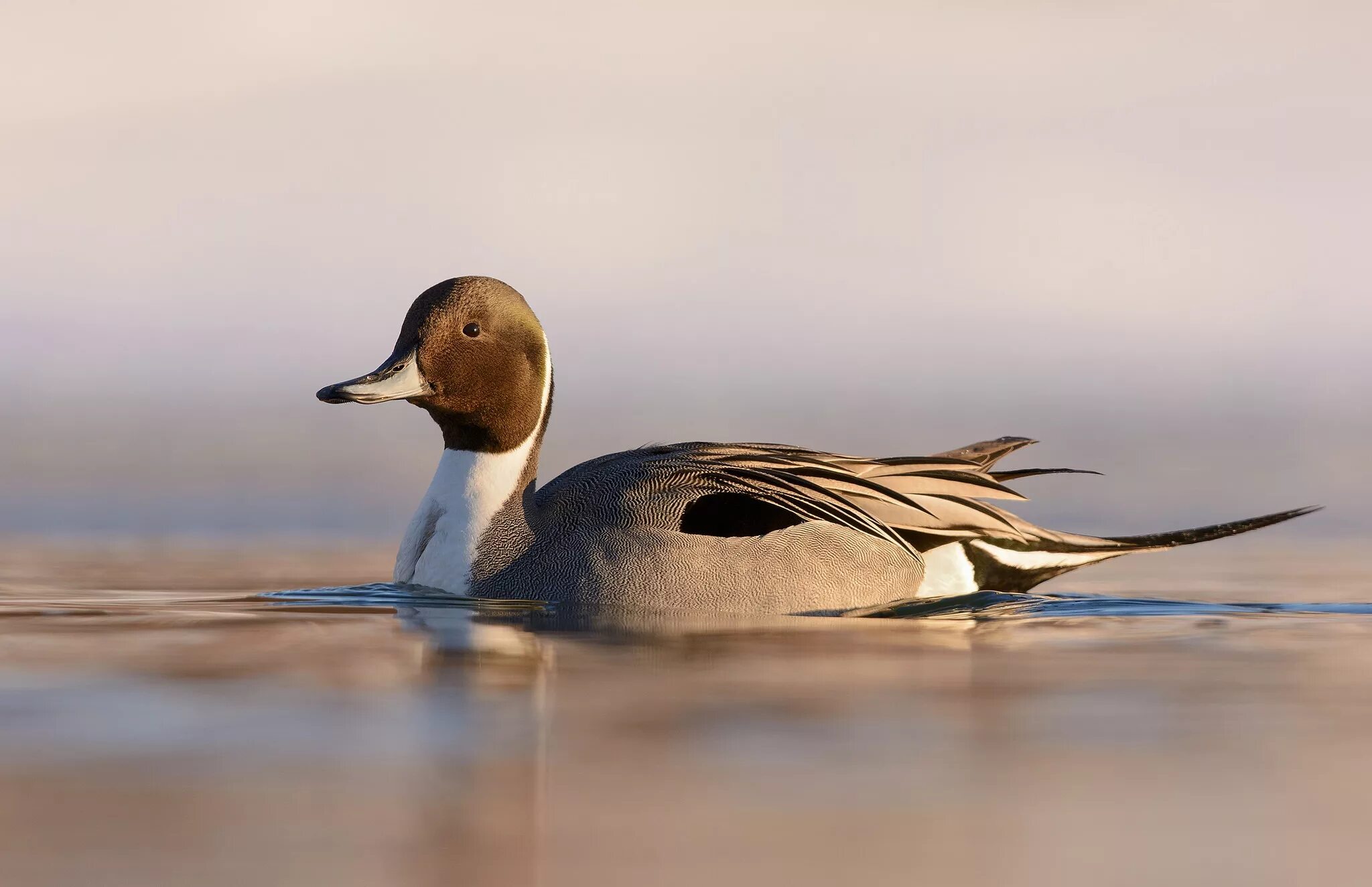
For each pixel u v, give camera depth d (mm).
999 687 9492
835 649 10992
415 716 8516
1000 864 6270
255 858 6230
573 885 5977
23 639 10945
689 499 13945
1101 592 14992
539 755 7723
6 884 5910
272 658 10250
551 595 13703
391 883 5984
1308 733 8320
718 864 6246
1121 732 8336
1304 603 14039
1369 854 6418
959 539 14492
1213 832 6691
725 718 8531
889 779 7391
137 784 7172
